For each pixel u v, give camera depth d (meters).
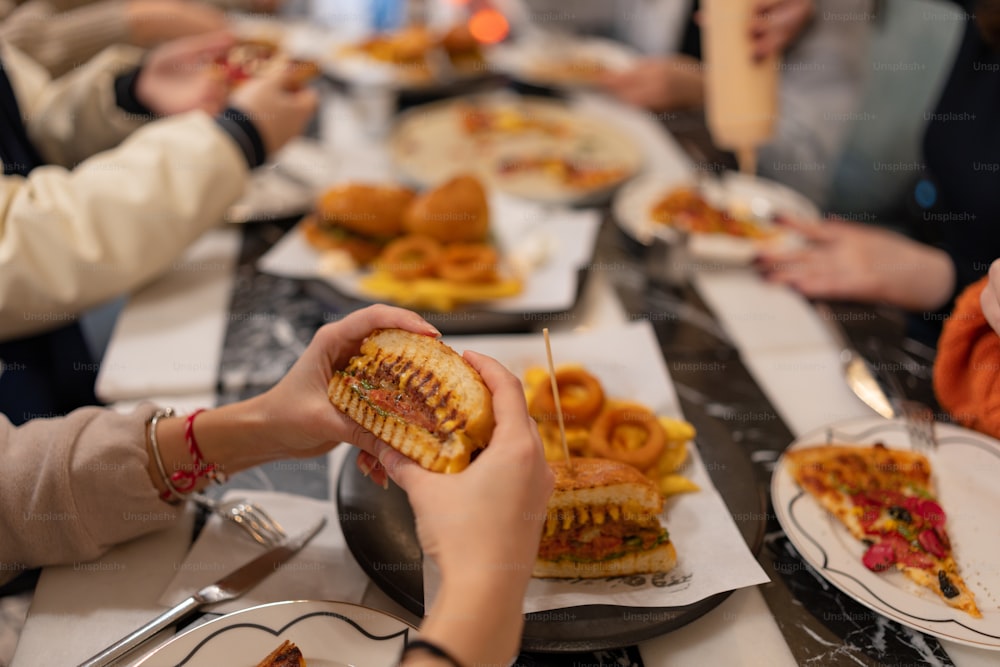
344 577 0.99
